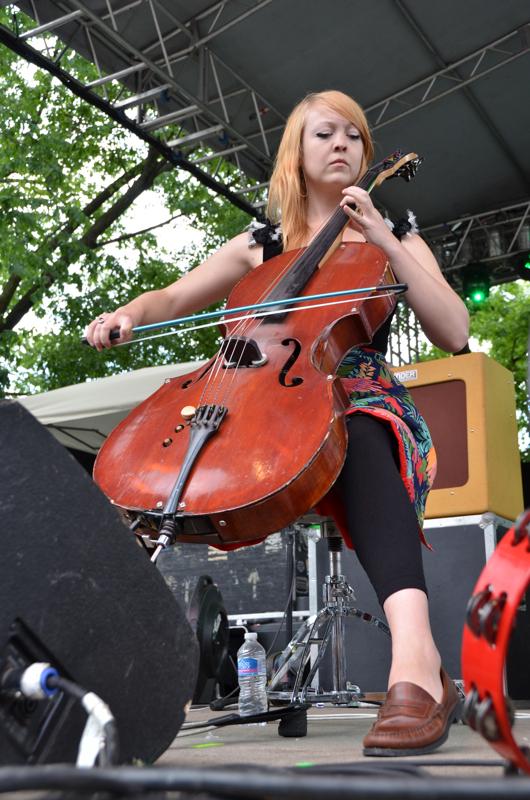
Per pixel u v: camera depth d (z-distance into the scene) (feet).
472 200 28.30
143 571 3.13
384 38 22.07
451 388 11.61
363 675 11.53
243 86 23.40
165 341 39.22
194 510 5.02
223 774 1.64
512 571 2.60
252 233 7.90
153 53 22.24
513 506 11.66
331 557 9.71
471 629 2.63
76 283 35.94
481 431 11.29
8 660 2.67
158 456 5.47
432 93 24.11
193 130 24.56
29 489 2.79
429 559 11.29
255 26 21.42
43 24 21.15
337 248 7.14
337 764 3.09
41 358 38.78
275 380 5.73
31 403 18.25
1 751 2.60
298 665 10.44
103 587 2.97
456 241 29.50
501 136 25.55
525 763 2.54
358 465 5.48
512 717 2.58
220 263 7.95
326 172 7.48
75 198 39.99
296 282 6.64
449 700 4.83
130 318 6.57
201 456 5.26
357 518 5.35
